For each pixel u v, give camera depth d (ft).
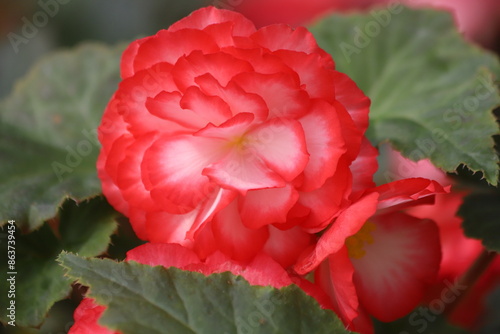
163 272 1.51
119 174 1.61
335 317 1.52
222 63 1.55
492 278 1.87
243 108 1.58
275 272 1.56
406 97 1.85
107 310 1.47
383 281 1.65
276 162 1.58
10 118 1.89
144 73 1.58
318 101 1.57
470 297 1.85
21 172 1.80
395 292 1.65
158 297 1.50
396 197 1.57
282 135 1.58
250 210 1.58
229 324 1.50
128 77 1.60
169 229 1.61
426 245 1.65
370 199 1.53
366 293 1.65
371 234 1.65
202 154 1.60
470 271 1.77
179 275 1.51
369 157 1.62
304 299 1.52
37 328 1.65
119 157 1.62
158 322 1.48
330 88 1.57
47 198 1.73
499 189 1.77
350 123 1.58
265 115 1.57
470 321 1.84
